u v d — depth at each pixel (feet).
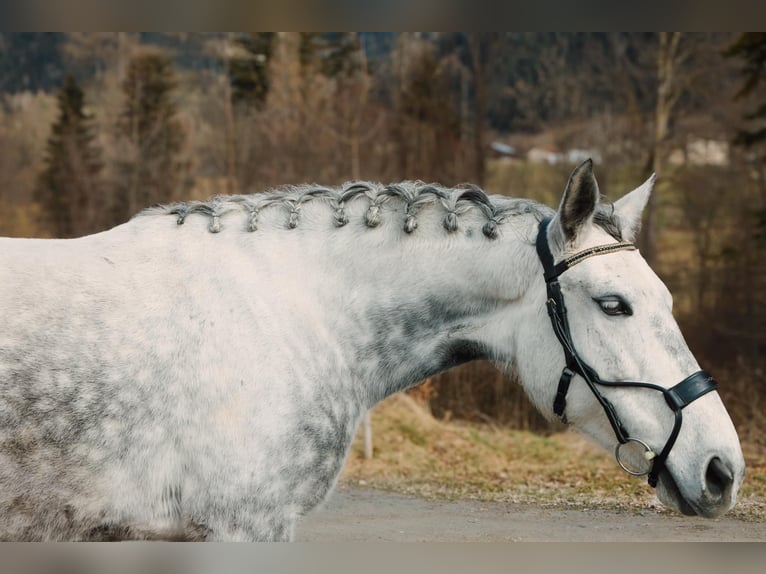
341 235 9.59
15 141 81.25
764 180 55.62
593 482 23.72
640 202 9.70
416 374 9.80
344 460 9.39
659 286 8.96
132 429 8.36
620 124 63.46
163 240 9.21
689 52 57.26
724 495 8.41
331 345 9.29
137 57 78.48
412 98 64.08
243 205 9.62
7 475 8.06
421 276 9.60
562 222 8.96
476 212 9.78
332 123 65.57
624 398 8.79
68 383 8.25
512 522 18.76
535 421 33.71
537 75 67.51
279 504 8.64
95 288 8.68
